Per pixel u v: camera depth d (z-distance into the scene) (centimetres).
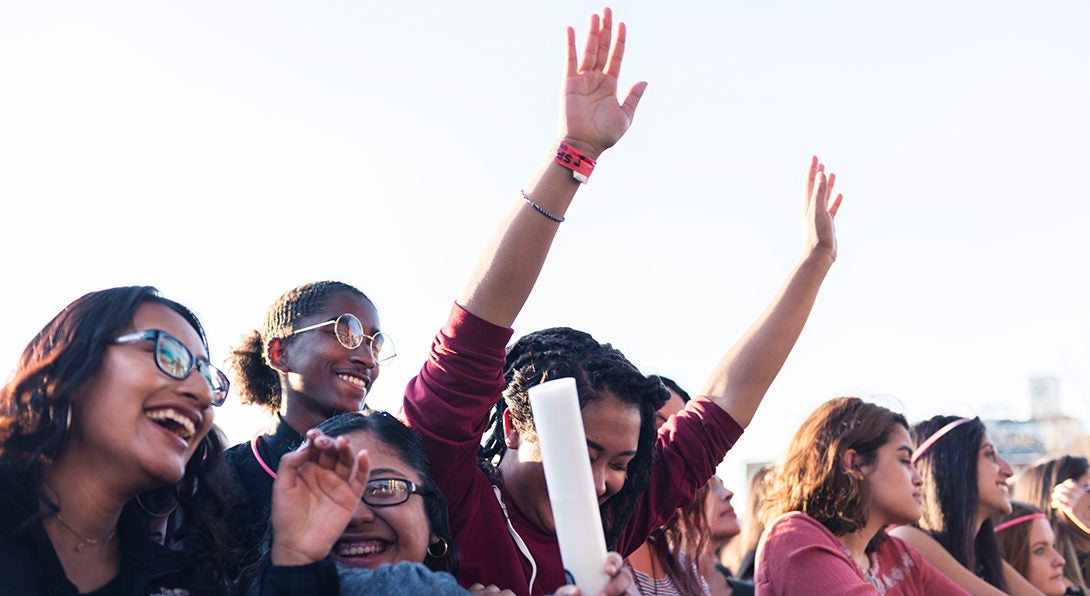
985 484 531
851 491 429
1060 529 677
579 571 233
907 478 436
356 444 280
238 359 432
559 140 291
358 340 417
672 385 468
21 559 224
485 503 310
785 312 379
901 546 471
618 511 331
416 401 294
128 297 247
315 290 426
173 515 295
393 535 276
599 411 304
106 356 239
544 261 288
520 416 315
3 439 237
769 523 441
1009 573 570
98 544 245
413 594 244
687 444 365
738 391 373
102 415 237
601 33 300
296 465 247
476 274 288
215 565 269
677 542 436
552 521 317
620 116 293
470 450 298
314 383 412
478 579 303
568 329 328
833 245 386
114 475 239
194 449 253
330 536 243
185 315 259
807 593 401
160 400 241
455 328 289
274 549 242
